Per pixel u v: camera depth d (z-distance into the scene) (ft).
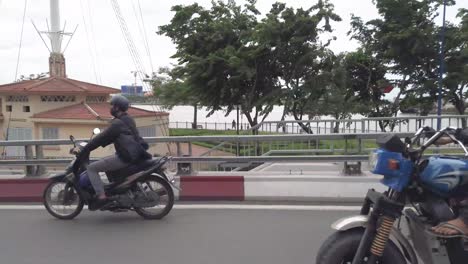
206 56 63.10
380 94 68.69
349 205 24.14
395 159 11.35
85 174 21.40
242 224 20.94
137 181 21.21
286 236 19.12
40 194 26.61
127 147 20.88
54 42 118.32
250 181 26.16
